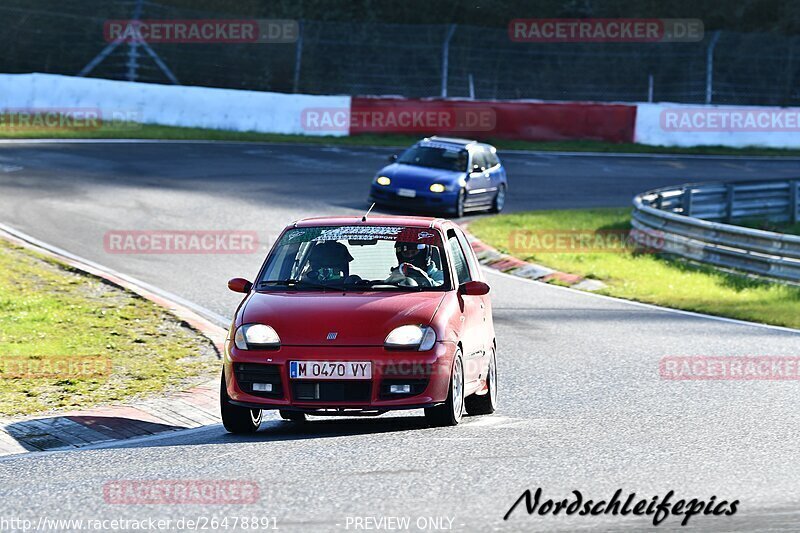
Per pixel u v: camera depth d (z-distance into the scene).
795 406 34.53
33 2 161.75
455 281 32.44
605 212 94.31
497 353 45.34
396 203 86.19
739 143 146.62
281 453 26.72
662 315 56.75
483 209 91.44
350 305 30.38
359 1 176.00
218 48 164.75
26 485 23.92
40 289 54.72
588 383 39.12
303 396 29.16
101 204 81.06
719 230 73.62
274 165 106.06
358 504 21.61
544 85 175.50
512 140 137.12
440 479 23.72
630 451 27.03
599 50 178.75
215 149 113.25
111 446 29.42
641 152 138.25
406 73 172.38
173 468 25.23
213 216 79.56
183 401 35.81
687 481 23.89
